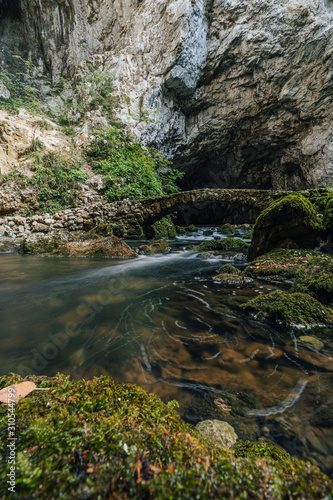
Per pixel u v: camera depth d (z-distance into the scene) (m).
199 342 1.90
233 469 0.65
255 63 13.62
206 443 0.80
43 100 17.17
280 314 2.24
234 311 2.58
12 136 11.06
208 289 3.43
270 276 3.98
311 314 2.28
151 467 0.62
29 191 9.76
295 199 4.78
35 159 10.55
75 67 16.66
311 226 4.64
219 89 15.07
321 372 1.52
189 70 13.68
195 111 16.23
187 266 5.14
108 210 8.98
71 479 0.58
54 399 0.97
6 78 15.16
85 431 0.75
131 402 0.99
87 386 1.12
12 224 8.79
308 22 12.05
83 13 15.73
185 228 16.42
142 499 0.53
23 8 16.36
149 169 11.49
